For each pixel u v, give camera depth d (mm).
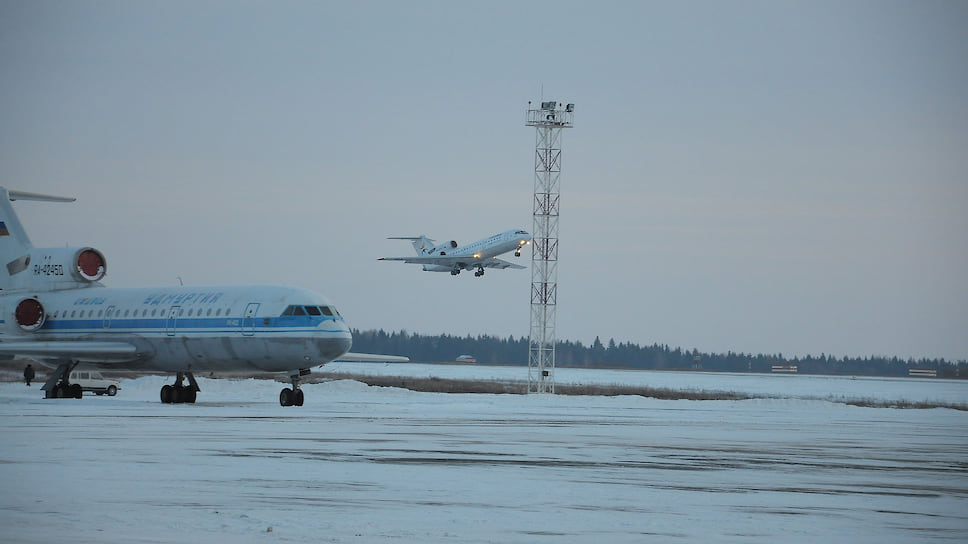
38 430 86750
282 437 83250
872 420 141250
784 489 56031
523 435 91625
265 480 54656
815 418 142500
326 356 135500
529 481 56750
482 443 81500
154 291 150750
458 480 56438
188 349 142500
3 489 49625
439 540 38531
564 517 44469
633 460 70000
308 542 37500
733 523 43969
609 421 119188
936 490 57500
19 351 143125
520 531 40812
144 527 39906
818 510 48500
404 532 40000
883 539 41125
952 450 86750
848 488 57281
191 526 40250
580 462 67812
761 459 73250
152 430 88312
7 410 119438
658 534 40812
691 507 48344
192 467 59844
